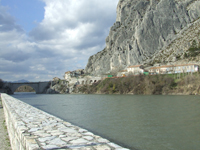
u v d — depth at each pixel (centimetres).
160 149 1870
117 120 3259
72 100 8519
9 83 18550
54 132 933
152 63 16025
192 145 1978
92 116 3738
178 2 19988
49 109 5128
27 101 8306
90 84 17412
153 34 18725
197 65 11544
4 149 1291
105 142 764
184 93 8838
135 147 1923
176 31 18738
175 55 15275
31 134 884
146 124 2922
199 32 15975
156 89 10056
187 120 3156
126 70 16175
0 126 2061
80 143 743
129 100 7162
